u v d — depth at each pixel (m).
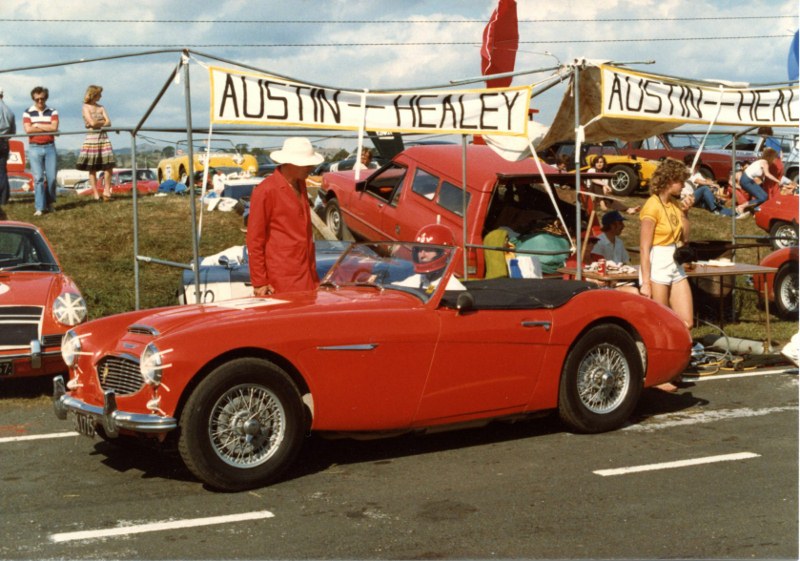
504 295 6.39
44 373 7.83
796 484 5.32
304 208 7.20
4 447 6.41
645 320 6.80
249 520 4.84
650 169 20.45
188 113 7.71
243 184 17.03
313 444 6.36
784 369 8.83
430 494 5.24
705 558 4.23
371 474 5.66
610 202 11.94
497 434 6.62
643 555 4.27
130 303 11.27
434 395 5.90
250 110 7.42
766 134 18.12
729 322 11.45
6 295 8.09
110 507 5.08
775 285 11.70
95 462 6.00
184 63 7.57
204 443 5.19
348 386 5.62
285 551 4.39
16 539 4.59
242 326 5.36
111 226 14.24
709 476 5.51
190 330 5.28
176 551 4.41
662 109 8.48
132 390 5.40
